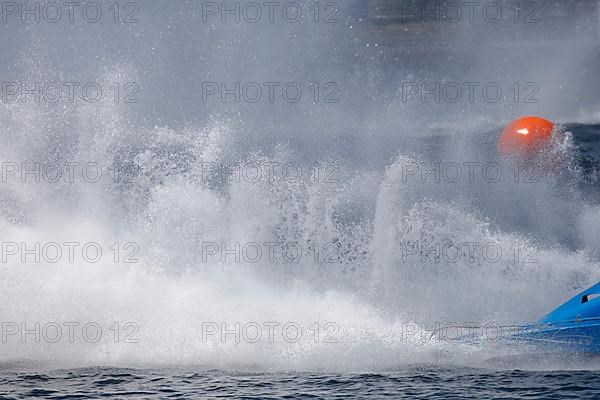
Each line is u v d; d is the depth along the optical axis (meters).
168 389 29.17
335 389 28.89
